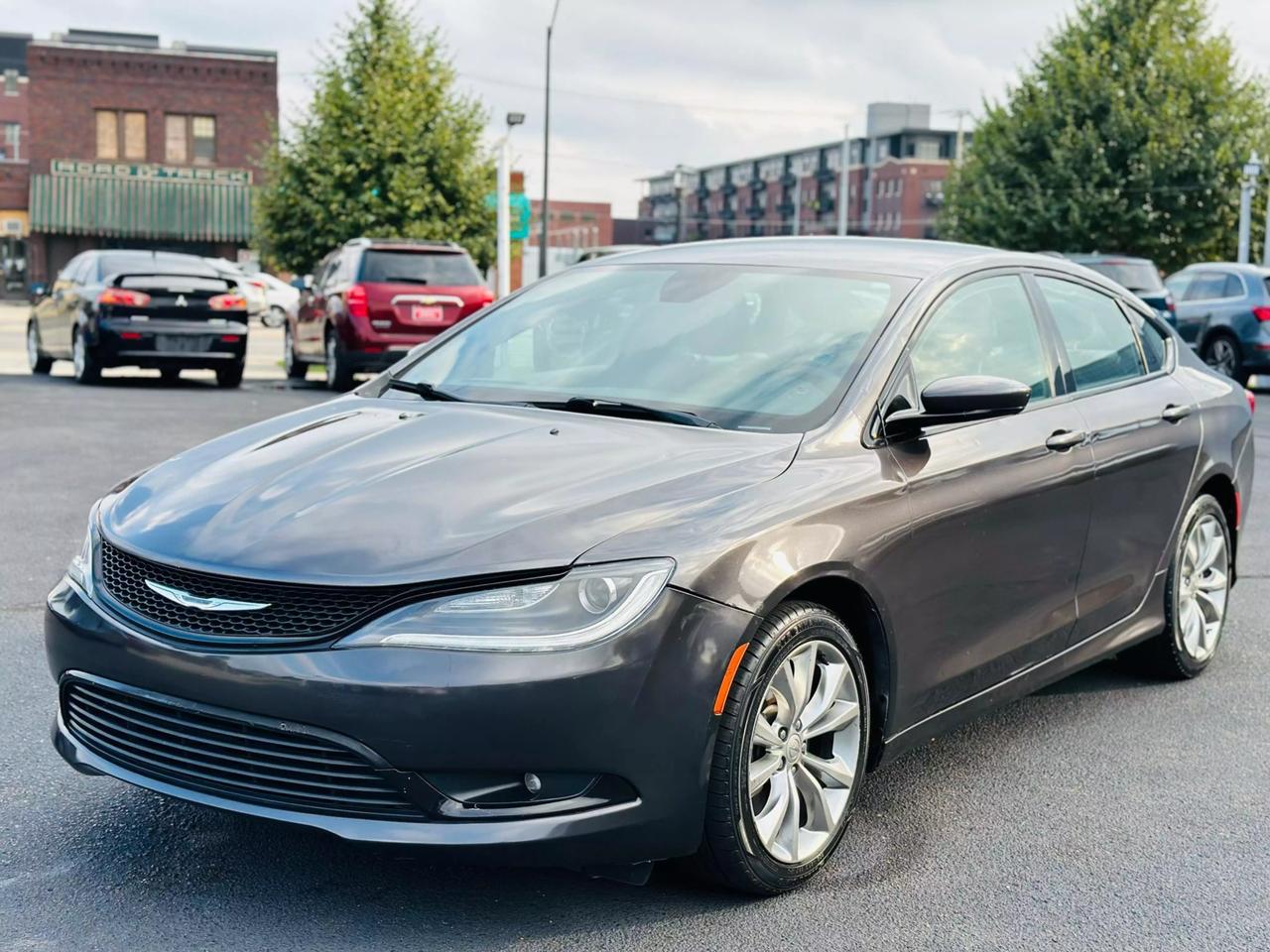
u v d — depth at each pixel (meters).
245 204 45.19
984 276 4.36
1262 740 4.58
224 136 44.97
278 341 28.75
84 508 7.87
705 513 3.16
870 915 3.22
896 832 3.75
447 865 3.42
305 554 3.02
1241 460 5.42
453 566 2.93
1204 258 37.84
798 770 3.36
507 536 3.00
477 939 3.04
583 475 3.29
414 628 2.89
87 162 43.97
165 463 3.81
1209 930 3.20
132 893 3.22
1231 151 36.44
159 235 44.69
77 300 15.77
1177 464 4.93
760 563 3.13
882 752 3.63
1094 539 4.45
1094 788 4.11
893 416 3.67
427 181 23.80
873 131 123.44
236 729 3.01
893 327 3.91
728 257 4.52
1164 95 37.12
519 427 3.66
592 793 2.97
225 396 14.66
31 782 3.89
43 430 11.04
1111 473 4.49
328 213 23.48
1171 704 4.97
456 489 3.24
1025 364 4.34
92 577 3.33
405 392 4.27
